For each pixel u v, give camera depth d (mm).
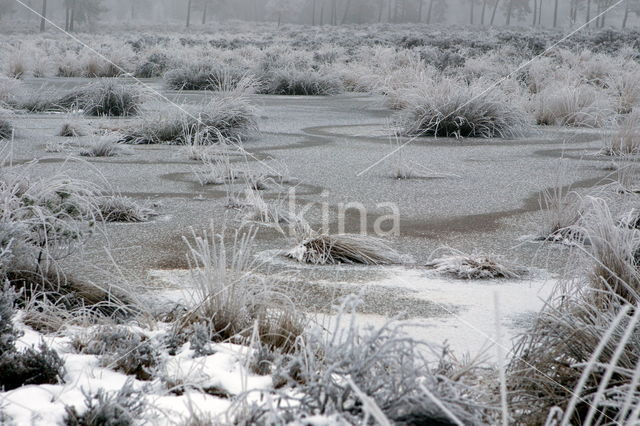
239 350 3395
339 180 9211
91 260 5363
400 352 2584
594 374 3082
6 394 2902
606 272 3992
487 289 4902
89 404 2697
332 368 2439
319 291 4777
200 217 7000
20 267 4457
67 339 3689
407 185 8906
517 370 3205
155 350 3346
